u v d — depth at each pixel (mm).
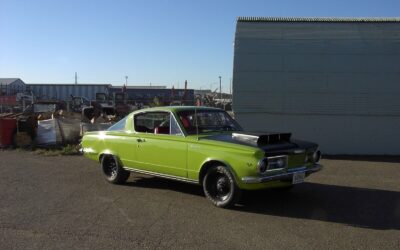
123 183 9062
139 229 6016
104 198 7805
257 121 14414
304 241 5574
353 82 14297
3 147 15164
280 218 6605
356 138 14234
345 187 8945
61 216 6645
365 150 14203
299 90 14359
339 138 14281
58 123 15531
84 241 5520
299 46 14766
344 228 6133
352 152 14250
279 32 15086
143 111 8570
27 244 5414
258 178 6613
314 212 6949
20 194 8109
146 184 9023
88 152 9531
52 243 5449
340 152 14289
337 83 14320
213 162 7230
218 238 5664
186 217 6613
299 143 7520
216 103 26625
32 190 8453
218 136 7492
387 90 14172
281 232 5930
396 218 6656
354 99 14211
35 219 6480
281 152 6938
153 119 8367
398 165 12039
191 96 45250
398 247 5371
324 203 7547
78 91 53188
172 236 5730
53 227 6090
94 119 16781
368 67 14383
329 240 5617
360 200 7801
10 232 5871
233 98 14484
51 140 15398
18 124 15359
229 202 6996
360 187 8961
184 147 7590
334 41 14789
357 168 11461
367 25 15086
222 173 7078
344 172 10812
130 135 8633
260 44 14828
